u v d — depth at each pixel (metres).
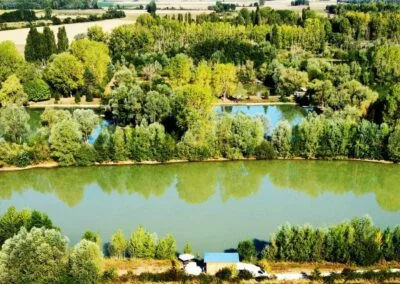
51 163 121.06
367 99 149.00
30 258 67.62
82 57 191.25
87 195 110.88
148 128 122.88
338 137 124.19
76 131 120.00
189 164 122.88
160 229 94.06
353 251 78.75
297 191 113.00
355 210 103.50
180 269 77.12
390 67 197.00
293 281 74.06
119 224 96.25
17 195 111.00
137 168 121.44
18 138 127.69
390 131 124.69
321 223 97.06
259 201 107.44
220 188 114.69
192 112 129.88
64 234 92.12
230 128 124.38
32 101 172.88
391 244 79.69
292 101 179.50
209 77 177.88
